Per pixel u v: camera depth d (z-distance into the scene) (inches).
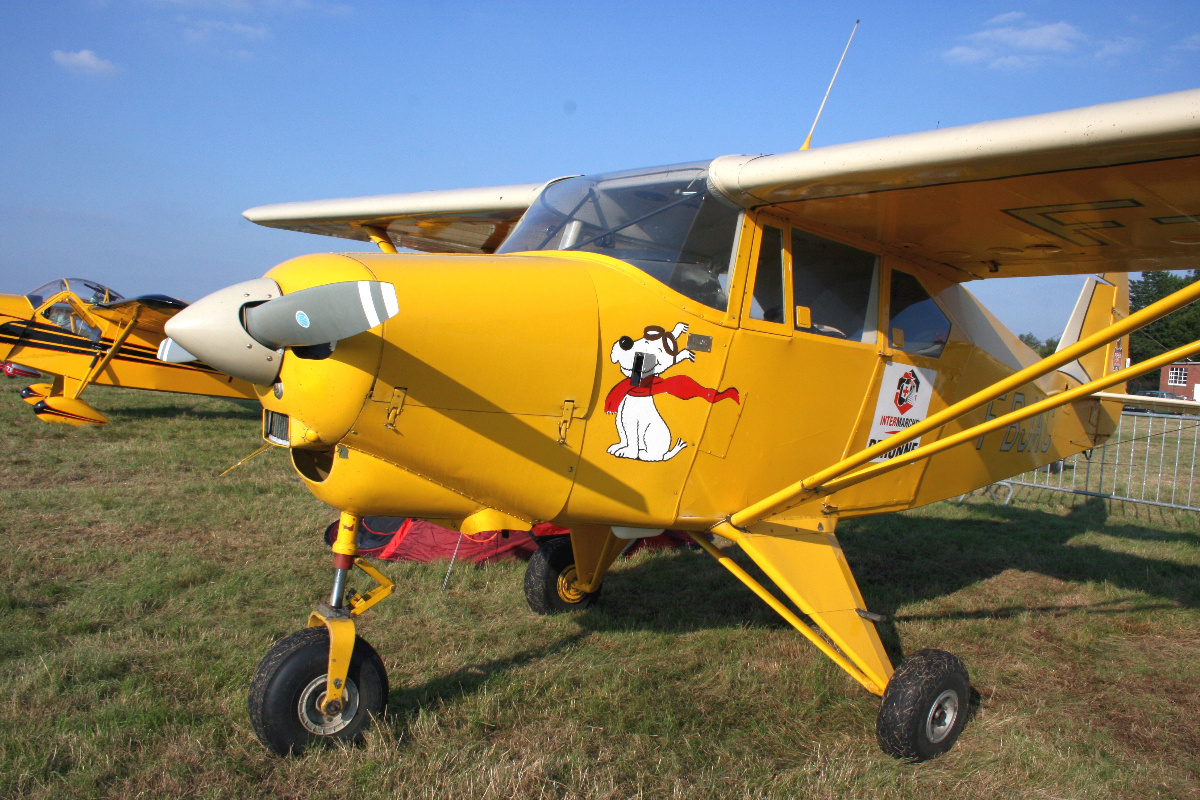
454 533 188.4
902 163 96.7
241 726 99.4
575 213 124.8
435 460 94.0
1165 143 82.2
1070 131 85.0
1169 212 108.3
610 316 104.1
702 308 112.2
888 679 110.3
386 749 94.6
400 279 89.9
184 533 196.5
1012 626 160.9
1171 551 229.9
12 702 102.3
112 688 110.5
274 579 165.2
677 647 138.3
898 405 143.9
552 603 153.6
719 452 118.1
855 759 102.3
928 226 126.0
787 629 151.3
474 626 144.4
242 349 85.4
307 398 86.5
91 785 85.7
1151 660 145.0
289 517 215.0
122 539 188.7
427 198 197.2
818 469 133.3
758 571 192.1
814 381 127.8
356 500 95.2
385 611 149.1
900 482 154.4
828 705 118.6
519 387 96.5
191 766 91.4
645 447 109.3
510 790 89.1
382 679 100.7
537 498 103.0
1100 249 132.3
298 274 89.0
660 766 96.9
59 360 399.5
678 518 116.9
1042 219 117.9
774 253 122.5
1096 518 281.7
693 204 114.7
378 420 88.8
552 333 98.3
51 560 168.6
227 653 123.3
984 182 101.7
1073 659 144.7
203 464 286.8
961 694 108.8
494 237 221.8
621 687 119.7
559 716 109.0
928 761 104.0
